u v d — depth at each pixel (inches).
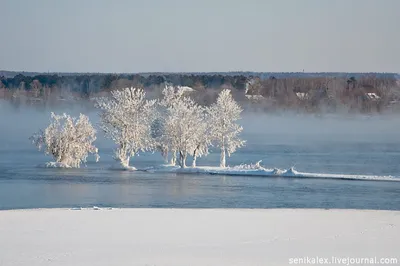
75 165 5885.8
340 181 4788.4
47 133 5861.2
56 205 3408.0
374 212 2623.0
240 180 4852.4
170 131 5605.3
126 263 1681.8
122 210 2664.9
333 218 2431.1
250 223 2305.6
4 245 1902.1
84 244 1918.1
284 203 3538.4
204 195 3905.0
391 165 6146.7
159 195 3895.2
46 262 1695.4
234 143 5728.3
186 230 2158.0
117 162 5757.9
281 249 1855.3
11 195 3873.0
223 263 1686.8
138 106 5846.5
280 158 7027.6
